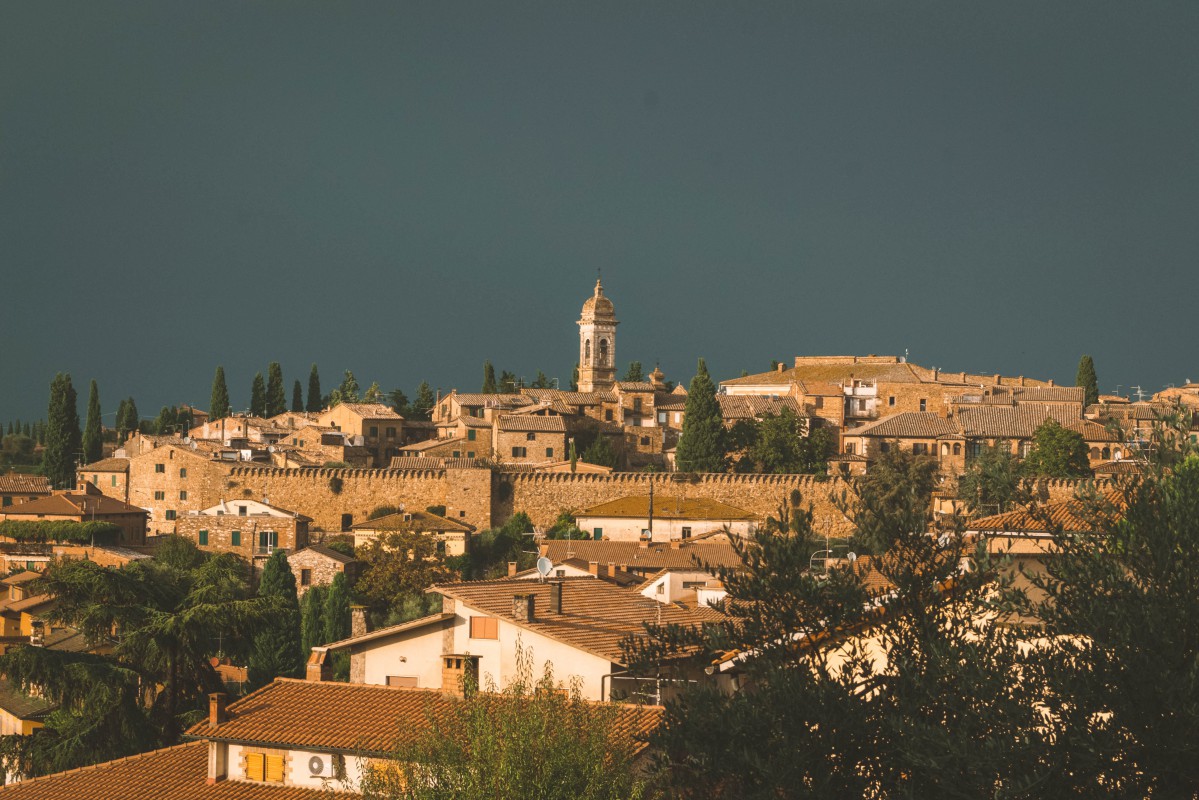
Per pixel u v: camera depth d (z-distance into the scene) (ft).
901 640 295.48
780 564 313.32
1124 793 254.88
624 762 343.05
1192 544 272.31
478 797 334.85
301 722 425.28
